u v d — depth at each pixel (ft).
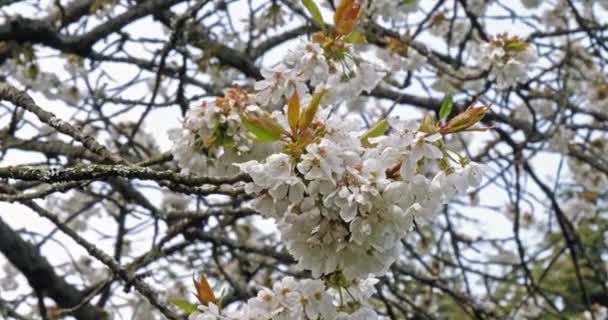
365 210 1.49
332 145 1.49
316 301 1.63
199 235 3.97
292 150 1.55
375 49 4.29
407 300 4.11
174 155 2.11
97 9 4.28
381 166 1.52
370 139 1.57
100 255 2.41
